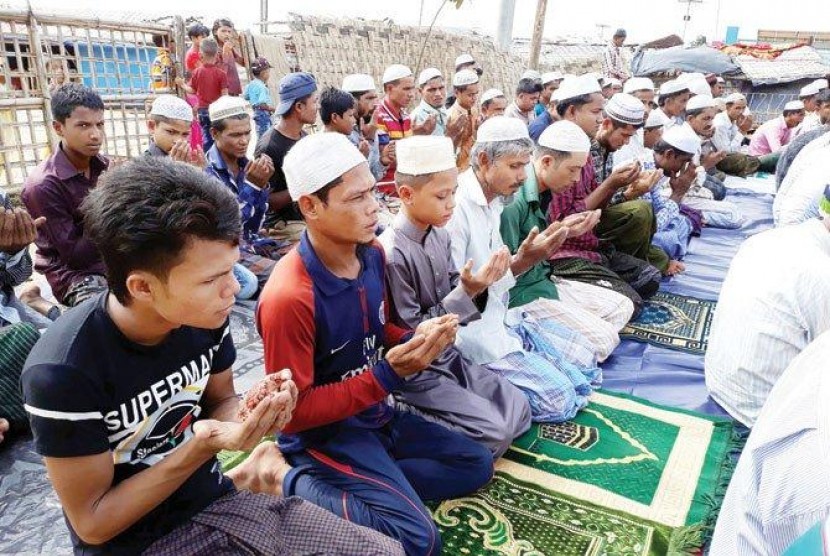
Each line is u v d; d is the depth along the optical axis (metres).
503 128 2.70
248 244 4.12
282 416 1.29
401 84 5.85
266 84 8.77
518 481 2.41
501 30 13.01
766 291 2.60
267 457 2.07
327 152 1.74
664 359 3.48
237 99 3.82
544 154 3.19
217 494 1.54
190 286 1.18
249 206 3.95
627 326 3.93
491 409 2.44
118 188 1.14
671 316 4.09
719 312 2.95
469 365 2.68
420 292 2.36
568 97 4.23
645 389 3.17
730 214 6.34
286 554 1.45
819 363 1.47
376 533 1.54
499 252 2.24
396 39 10.65
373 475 1.92
